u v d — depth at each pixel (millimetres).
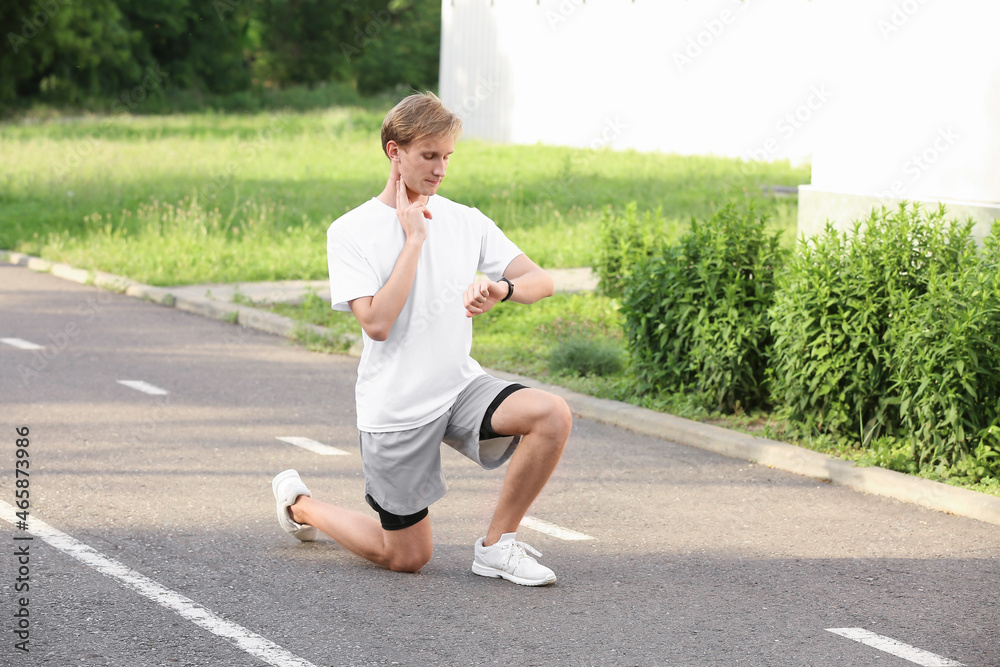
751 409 7551
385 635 4062
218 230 16172
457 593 4508
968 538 5363
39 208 18438
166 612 4242
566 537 5273
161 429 7223
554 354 8844
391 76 56719
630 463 6617
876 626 4258
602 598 4492
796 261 6980
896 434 6555
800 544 5234
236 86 55156
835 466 6289
